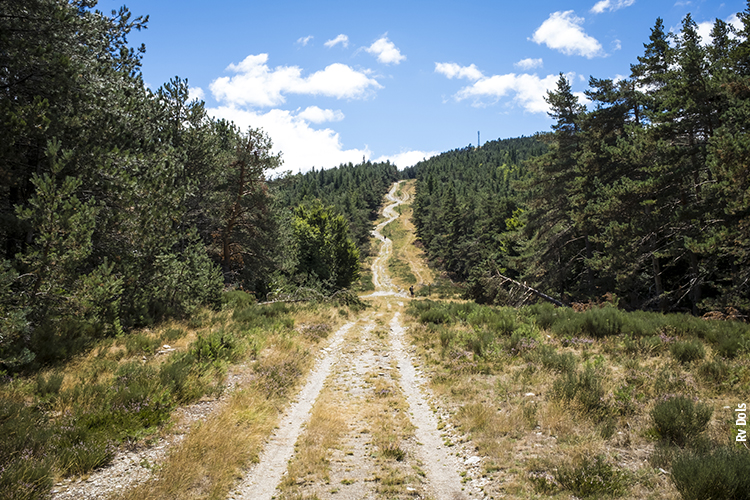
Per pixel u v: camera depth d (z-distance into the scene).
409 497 4.68
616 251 18.78
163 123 17.23
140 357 9.42
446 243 75.62
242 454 5.69
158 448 5.57
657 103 19.30
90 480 4.63
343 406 8.02
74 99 10.06
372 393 8.80
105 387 6.90
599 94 22.56
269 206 24.34
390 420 7.18
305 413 7.77
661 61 20.58
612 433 5.68
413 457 5.79
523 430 6.09
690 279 18.14
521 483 4.68
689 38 18.52
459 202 80.62
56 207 8.16
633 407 6.34
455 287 57.38
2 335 6.97
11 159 9.05
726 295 14.84
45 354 8.11
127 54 13.30
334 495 4.74
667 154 16.36
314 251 35.62
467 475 5.14
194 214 20.14
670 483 4.31
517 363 9.65
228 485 4.90
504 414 6.79
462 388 8.30
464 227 68.75
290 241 27.56
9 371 7.18
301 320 16.97
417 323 17.27
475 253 54.34
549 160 27.50
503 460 5.30
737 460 4.08
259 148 22.86
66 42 10.08
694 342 9.09
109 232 10.66
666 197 16.84
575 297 25.48
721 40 17.73
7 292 7.27
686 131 16.42
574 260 27.23
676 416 5.38
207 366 8.88
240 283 24.56
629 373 8.07
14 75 9.26
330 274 36.34
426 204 108.56
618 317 11.92
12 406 5.61
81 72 10.29
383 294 59.84
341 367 11.07
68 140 10.03
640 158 17.41
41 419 5.59
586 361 9.01
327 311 20.44
